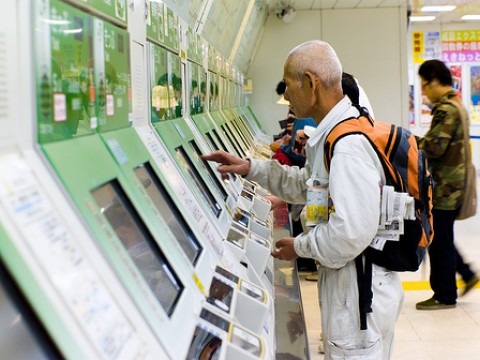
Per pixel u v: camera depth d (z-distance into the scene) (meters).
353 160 1.64
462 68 12.02
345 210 1.61
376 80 7.98
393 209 1.70
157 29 1.85
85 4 1.12
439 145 3.78
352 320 1.78
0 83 0.74
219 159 2.28
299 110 1.87
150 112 1.74
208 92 3.31
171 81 2.09
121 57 1.38
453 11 9.95
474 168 3.94
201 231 1.51
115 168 1.15
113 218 1.11
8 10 0.76
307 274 5.01
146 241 1.14
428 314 4.02
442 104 3.81
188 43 2.52
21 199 0.72
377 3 7.63
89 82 1.11
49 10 0.90
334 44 7.95
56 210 0.79
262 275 1.83
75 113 1.02
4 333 0.67
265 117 8.09
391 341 2.01
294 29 7.93
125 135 1.38
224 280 1.34
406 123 8.03
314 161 1.88
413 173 1.75
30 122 0.83
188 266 1.21
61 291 0.68
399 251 1.75
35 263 0.67
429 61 3.96
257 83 8.05
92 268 0.79
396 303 1.82
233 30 4.70
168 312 0.98
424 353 3.41
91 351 0.67
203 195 1.86
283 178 2.28
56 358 0.66
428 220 1.82
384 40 7.91
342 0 7.34
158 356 0.82
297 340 1.47
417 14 10.27
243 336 1.10
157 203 1.40
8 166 0.74
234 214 2.14
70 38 1.00
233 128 4.17
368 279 1.75
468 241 6.06
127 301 0.83
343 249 1.64
